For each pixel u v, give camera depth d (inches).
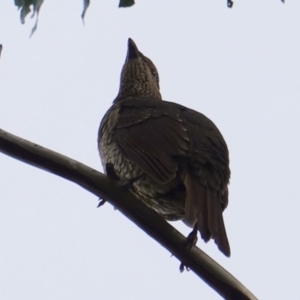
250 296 328.2
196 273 336.5
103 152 449.1
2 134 333.1
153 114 434.9
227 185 410.0
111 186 345.1
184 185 401.1
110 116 457.1
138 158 411.2
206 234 359.9
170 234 343.0
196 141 408.5
